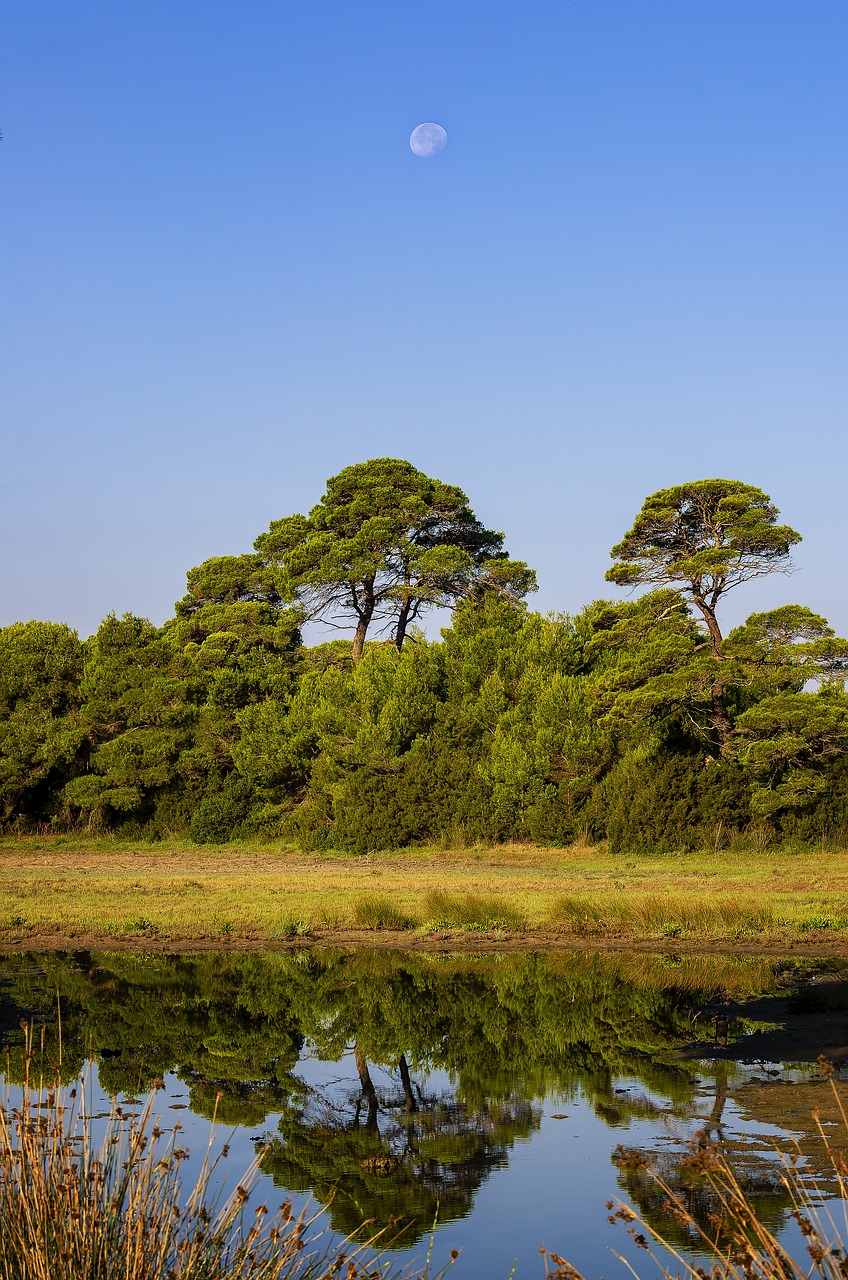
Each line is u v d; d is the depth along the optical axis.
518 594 52.78
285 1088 10.61
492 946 20.09
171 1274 4.96
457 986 16.19
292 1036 12.92
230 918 23.08
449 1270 6.35
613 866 33.75
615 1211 7.41
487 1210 7.39
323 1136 9.09
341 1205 7.54
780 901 24.56
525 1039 12.71
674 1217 7.22
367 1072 11.25
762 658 38.69
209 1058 11.80
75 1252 4.85
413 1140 8.97
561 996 15.30
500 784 39.72
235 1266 5.18
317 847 41.69
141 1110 9.57
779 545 39.06
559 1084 10.70
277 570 58.72
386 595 52.66
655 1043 12.37
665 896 25.56
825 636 38.62
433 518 54.34
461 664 44.47
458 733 42.12
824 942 19.92
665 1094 10.23
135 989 15.93
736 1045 12.12
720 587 40.22
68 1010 14.34
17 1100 9.16
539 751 39.62
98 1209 5.12
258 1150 8.66
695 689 38.41
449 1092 10.48
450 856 38.00
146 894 27.42
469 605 48.72
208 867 36.31
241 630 54.41
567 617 44.56
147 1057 11.74
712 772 37.22
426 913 23.14
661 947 19.70
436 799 40.69
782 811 37.00
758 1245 6.61
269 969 17.80
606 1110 9.77
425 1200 7.63
